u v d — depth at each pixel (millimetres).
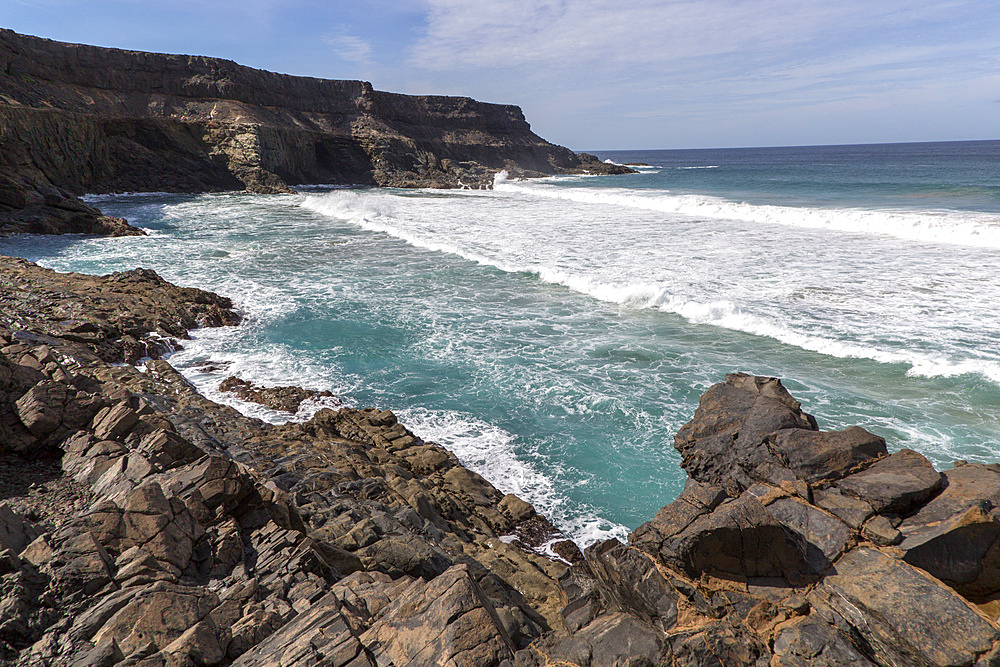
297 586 5930
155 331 16562
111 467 7719
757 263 22844
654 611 4512
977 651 3562
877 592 4027
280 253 28938
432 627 4602
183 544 6203
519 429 11969
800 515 4699
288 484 9062
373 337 17141
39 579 5352
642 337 16453
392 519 8078
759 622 4230
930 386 12445
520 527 9094
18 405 8750
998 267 20250
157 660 4492
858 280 19750
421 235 32812
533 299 20531
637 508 9484
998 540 4035
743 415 5703
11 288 17031
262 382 14297
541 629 5840
